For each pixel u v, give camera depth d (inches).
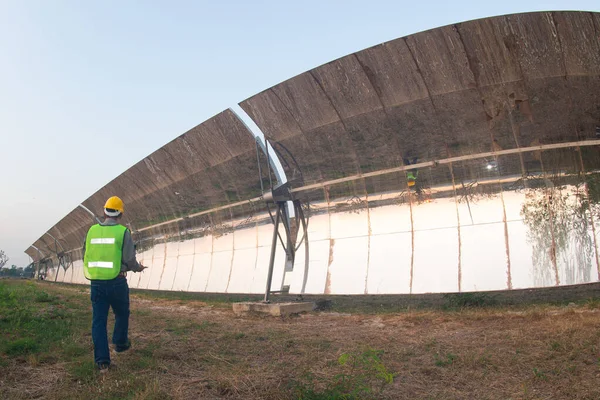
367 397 171.0
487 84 449.1
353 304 526.9
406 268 494.0
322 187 581.0
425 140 501.0
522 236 445.7
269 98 561.9
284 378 197.0
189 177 783.1
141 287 984.3
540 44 410.3
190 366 224.7
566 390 171.5
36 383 193.6
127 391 180.7
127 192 976.3
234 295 687.1
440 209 496.1
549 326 290.5
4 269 4633.4
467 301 449.1
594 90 412.5
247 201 705.0
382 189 535.5
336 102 526.0
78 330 325.4
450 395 175.2
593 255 404.5
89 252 229.5
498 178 468.8
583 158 427.5
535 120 444.8
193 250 831.1
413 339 287.7
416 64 464.8
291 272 593.3
